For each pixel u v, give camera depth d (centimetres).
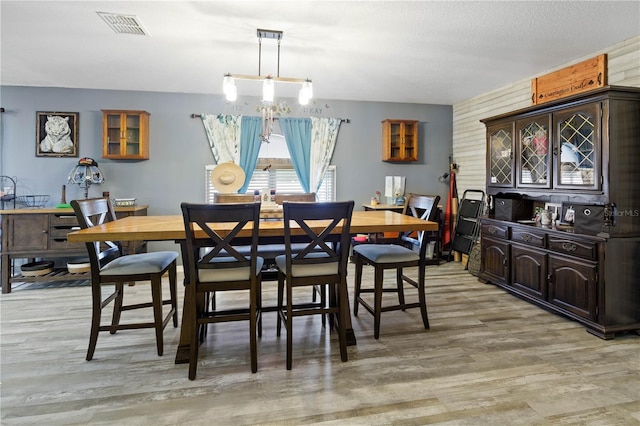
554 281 296
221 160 477
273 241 246
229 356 228
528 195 372
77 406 176
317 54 335
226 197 420
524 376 203
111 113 436
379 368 212
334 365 216
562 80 359
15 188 439
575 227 283
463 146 524
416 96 495
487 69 376
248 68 373
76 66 367
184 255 221
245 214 197
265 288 378
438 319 289
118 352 233
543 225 325
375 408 174
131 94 459
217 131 476
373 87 449
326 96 495
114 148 448
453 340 250
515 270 343
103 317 293
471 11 251
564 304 287
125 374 206
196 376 204
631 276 258
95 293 222
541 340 251
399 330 268
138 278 225
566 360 222
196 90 461
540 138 324
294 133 496
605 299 253
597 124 262
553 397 183
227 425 162
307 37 296
